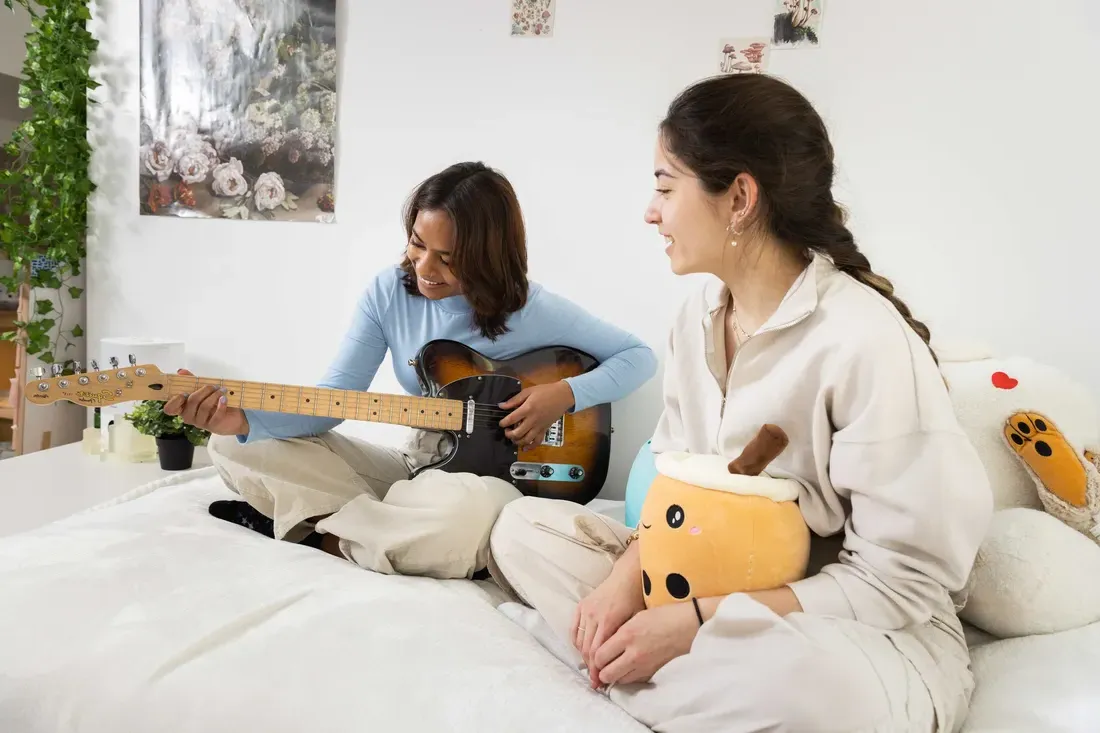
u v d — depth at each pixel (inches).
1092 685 44.5
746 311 49.3
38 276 109.5
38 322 108.9
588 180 90.9
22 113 131.1
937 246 81.6
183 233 105.4
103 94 106.5
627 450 91.9
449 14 93.4
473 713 40.9
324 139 98.7
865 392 42.6
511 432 72.6
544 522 55.7
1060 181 77.9
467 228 69.4
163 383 65.9
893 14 80.7
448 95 94.3
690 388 53.2
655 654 42.6
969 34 79.1
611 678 43.3
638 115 88.7
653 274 90.0
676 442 55.2
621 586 47.4
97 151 107.5
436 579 61.2
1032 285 79.4
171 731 40.8
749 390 47.9
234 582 52.9
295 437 69.6
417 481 65.2
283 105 99.7
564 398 74.2
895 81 81.3
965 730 43.8
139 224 107.0
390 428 97.8
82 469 98.1
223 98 101.6
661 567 43.5
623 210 90.1
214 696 41.7
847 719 37.0
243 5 99.5
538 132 91.9
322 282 101.2
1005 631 54.2
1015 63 78.2
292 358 103.4
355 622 48.4
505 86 92.4
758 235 46.8
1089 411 60.6
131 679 42.5
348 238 99.7
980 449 60.1
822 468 45.1
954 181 80.6
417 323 76.5
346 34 97.1
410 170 96.6
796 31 83.4
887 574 41.7
